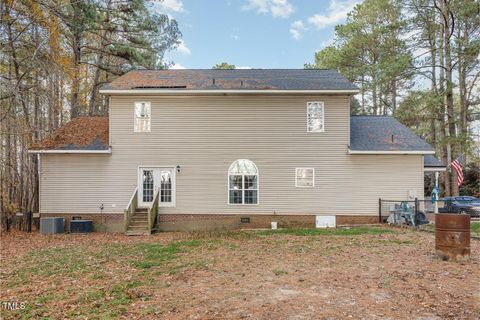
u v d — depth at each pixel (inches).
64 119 995.3
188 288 264.7
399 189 658.2
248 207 666.8
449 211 733.3
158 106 677.9
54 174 674.8
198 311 214.4
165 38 988.6
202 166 673.0
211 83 698.2
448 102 967.0
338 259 354.6
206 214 668.7
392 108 1254.3
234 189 670.5
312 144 667.4
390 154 659.4
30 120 769.6
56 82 799.1
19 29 643.5
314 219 660.7
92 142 690.2
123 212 668.7
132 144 675.4
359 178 661.9
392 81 1012.5
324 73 776.9
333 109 668.1
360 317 199.0
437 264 322.7
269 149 669.9
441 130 1031.6
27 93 687.1
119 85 683.4
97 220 667.4
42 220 634.8
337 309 212.2
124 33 944.3
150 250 435.5
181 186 671.8
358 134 712.4
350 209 660.7
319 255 377.7
